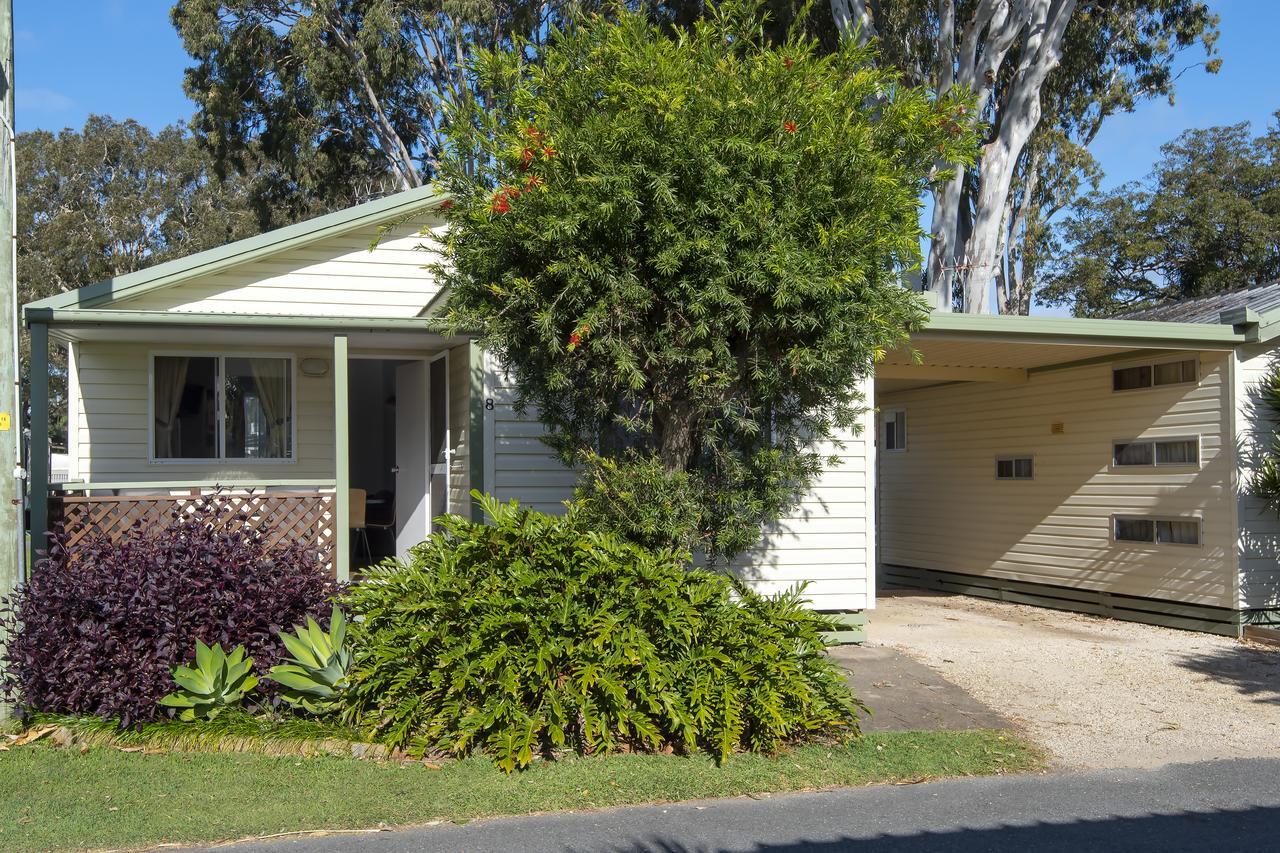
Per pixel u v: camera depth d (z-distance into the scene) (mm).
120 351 10766
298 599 7203
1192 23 21344
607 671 6203
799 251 6637
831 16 19750
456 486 10578
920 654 9961
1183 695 8406
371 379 14422
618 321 6730
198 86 24078
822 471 8570
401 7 22641
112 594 6742
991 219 19297
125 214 34781
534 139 6871
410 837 5156
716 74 7008
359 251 10984
